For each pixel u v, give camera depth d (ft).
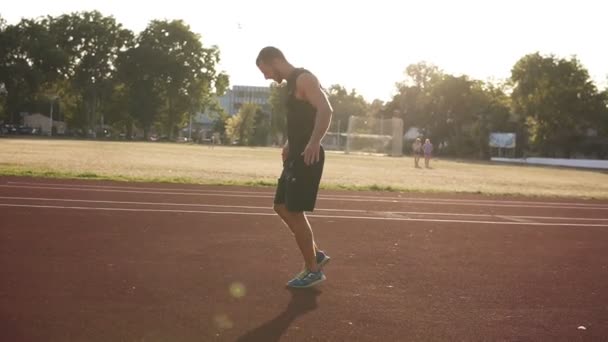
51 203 30.04
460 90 252.62
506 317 12.94
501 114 226.17
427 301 14.05
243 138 318.04
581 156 209.67
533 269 18.26
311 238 14.85
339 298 14.02
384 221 28.99
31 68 248.93
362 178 65.82
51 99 298.56
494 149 224.74
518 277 17.02
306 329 11.60
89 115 276.62
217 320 11.92
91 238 20.40
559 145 210.18
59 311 12.03
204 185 46.52
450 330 11.91
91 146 136.15
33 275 14.87
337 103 350.84
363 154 202.69
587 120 205.16
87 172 52.95
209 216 27.71
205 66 277.03
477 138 226.38
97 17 271.28
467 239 24.07
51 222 23.65
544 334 11.86
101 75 269.44
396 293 14.70
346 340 11.08
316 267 14.97
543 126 208.64
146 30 275.39
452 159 198.08
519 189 58.65
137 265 16.53
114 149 123.24
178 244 20.02
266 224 25.59
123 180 47.65
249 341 10.78
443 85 253.85
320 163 14.53
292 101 14.33
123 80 269.23
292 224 14.88
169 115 283.18
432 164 130.82
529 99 209.87
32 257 16.96
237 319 12.03
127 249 18.75
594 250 22.38
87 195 34.78
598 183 77.00
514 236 25.55
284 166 15.11
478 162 169.58
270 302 13.41
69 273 15.25
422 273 17.11
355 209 34.19
